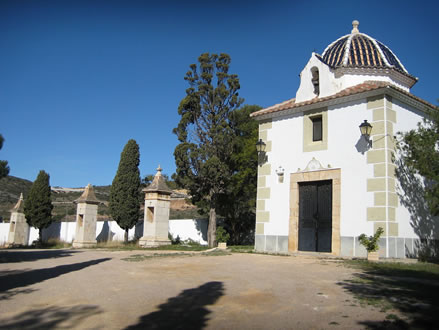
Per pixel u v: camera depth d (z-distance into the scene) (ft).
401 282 25.94
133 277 28.63
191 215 118.52
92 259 42.32
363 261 39.14
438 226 49.75
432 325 15.94
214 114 77.00
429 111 46.06
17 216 91.76
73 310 18.95
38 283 26.27
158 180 70.44
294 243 50.21
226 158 76.54
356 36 59.31
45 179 89.81
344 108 47.93
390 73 52.80
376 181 43.80
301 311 18.49
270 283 25.77
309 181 50.08
